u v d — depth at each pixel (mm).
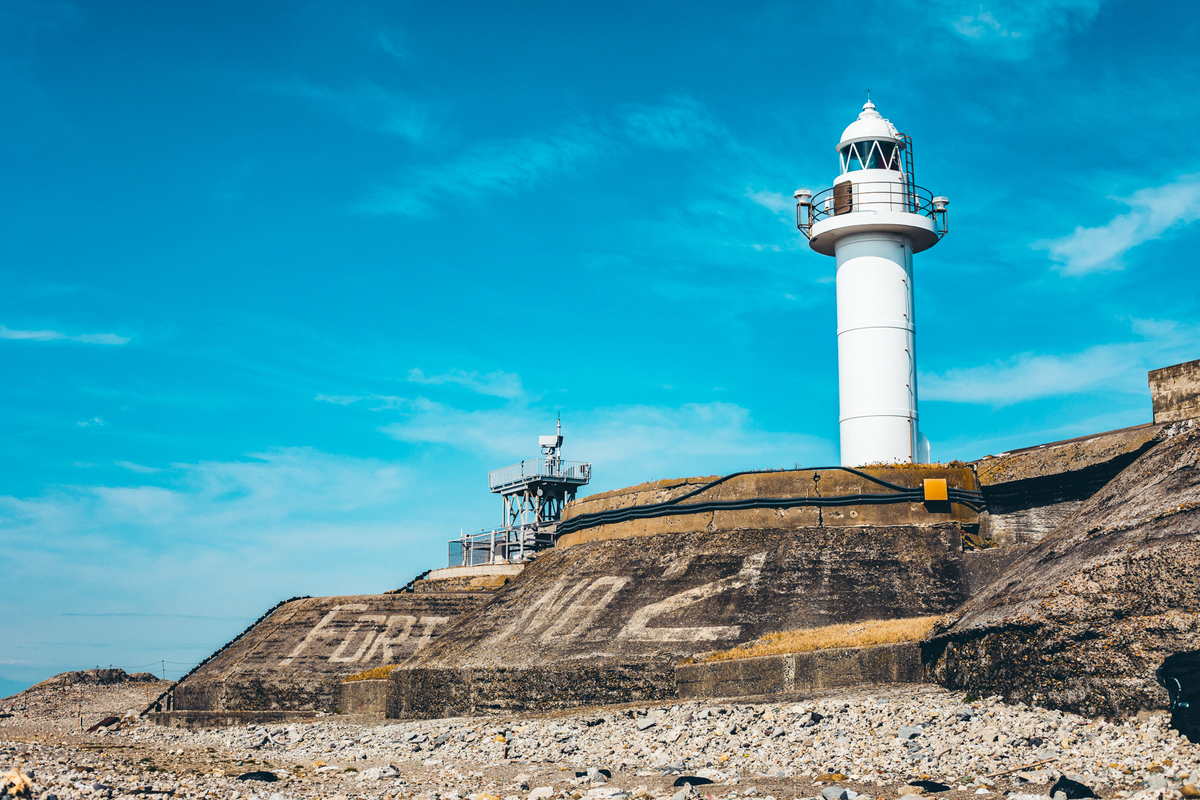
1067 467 43750
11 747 34781
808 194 58188
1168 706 25969
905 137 57469
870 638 38844
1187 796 18219
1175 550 28469
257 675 57438
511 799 23953
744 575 46812
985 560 45000
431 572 70562
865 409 54062
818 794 22328
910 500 48438
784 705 34000
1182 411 40375
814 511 49344
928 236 55906
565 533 58750
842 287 55812
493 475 76625
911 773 23719
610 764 28828
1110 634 28453
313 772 30750
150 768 31281
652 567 49562
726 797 22719
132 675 80125
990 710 29734
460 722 42594
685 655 42625
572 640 46000
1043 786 21281
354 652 57875
